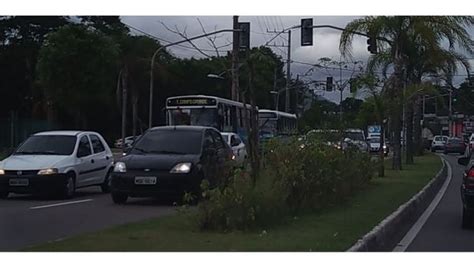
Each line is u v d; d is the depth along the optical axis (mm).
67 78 47812
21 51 57281
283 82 54312
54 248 9312
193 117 31938
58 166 16906
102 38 48312
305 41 26594
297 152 13797
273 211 11453
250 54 15445
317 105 25781
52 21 57875
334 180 14953
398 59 28703
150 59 50500
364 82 27641
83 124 55969
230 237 10211
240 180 11320
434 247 11102
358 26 28688
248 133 13484
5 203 16188
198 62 61469
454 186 24938
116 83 52500
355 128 21891
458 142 62188
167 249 9297
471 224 13453
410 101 32719
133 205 15742
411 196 17625
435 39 30656
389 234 12086
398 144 30109
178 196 15453
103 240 9867
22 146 18031
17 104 58469
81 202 16422
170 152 16250
